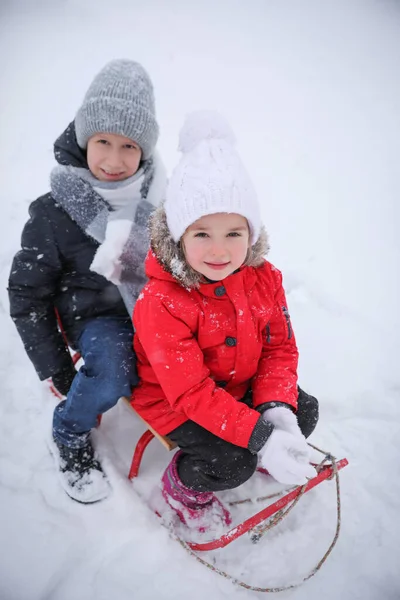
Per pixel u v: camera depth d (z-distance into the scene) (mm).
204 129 1335
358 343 2227
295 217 3035
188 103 4180
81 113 1589
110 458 1669
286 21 5977
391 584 1413
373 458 1738
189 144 1356
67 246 1627
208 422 1332
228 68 4855
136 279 1625
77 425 1569
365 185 3346
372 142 3818
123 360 1504
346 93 4512
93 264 1562
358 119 4125
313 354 2160
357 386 2004
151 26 5629
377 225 2994
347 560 1458
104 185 1633
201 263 1279
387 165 3559
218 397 1333
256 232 1316
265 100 4352
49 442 1673
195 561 1421
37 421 1806
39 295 1637
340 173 3463
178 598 1351
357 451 1759
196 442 1387
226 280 1379
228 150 1286
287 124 4016
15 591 1352
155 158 1798
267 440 1305
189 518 1493
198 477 1389
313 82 4688
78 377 1524
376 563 1455
